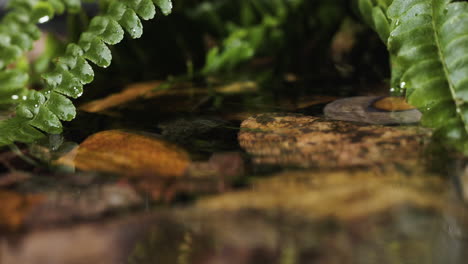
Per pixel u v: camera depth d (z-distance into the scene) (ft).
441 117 1.50
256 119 1.66
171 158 1.50
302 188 1.39
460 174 1.40
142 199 1.39
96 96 1.94
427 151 1.46
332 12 2.38
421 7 1.54
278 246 1.29
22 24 1.74
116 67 2.29
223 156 1.50
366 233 1.30
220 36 2.60
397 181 1.39
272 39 2.48
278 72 2.20
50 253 1.30
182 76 2.14
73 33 2.15
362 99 1.75
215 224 1.33
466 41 1.49
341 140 1.52
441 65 1.51
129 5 1.64
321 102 1.77
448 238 1.29
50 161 1.51
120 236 1.32
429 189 1.37
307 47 2.52
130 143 1.56
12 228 1.34
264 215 1.34
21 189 1.42
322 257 1.28
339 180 1.40
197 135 1.60
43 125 1.61
